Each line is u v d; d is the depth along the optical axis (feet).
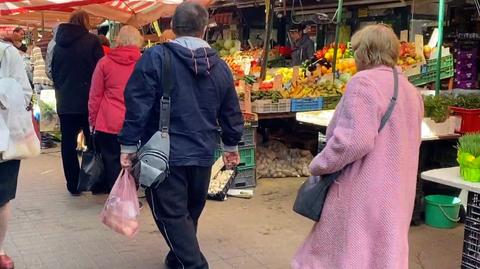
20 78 11.60
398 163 8.34
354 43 8.86
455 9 28.37
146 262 13.10
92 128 16.65
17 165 11.94
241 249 13.92
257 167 21.56
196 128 10.43
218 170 19.02
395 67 8.71
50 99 28.07
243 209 17.42
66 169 18.67
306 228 15.58
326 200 8.68
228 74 11.03
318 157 8.41
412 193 8.70
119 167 16.92
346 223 8.39
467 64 28.02
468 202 9.70
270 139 24.22
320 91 21.65
